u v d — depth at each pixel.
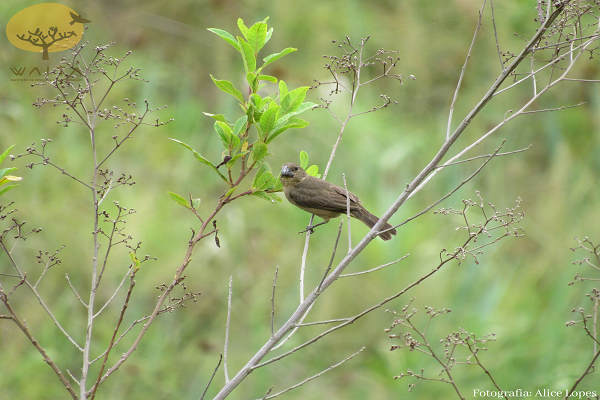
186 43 15.43
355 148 13.55
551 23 5.93
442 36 14.98
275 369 10.94
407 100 15.04
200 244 12.06
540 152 14.17
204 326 11.56
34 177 11.80
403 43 14.97
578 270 10.94
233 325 11.50
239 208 12.87
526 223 12.77
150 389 10.45
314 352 11.19
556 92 13.87
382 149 13.55
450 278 11.30
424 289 11.18
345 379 10.77
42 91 12.81
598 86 13.48
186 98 14.20
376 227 5.84
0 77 12.51
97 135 13.10
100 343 10.84
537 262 12.20
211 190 13.27
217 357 10.93
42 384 10.13
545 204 12.97
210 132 14.37
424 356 10.30
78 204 11.87
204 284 11.74
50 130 12.50
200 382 10.59
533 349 10.16
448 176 13.56
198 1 15.58
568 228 12.48
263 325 11.44
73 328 10.84
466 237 12.00
